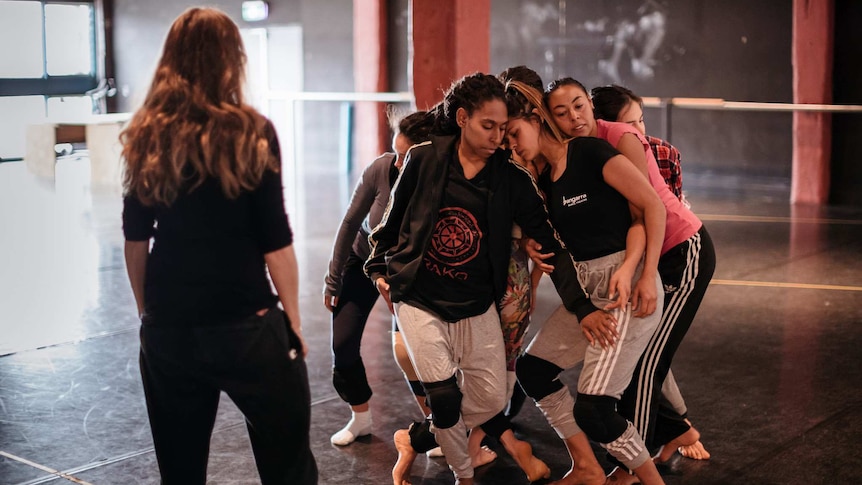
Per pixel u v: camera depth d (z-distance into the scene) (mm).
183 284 2467
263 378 2549
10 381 4859
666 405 3662
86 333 5766
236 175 2398
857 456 3791
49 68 17578
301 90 14953
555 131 3119
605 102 3461
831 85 10422
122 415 4375
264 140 2438
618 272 3037
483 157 3053
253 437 2699
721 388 4668
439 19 5422
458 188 3066
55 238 8852
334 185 12477
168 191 2418
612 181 3037
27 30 17266
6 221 9742
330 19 14523
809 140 10555
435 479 3656
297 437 2666
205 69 2441
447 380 3084
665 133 10047
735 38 11648
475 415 3279
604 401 3068
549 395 3334
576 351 3258
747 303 6336
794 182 10734
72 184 12633
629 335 3059
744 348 5332
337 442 4000
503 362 3209
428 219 3074
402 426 4227
